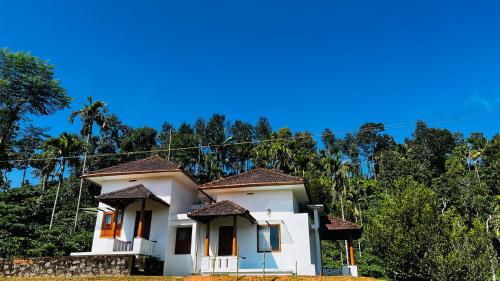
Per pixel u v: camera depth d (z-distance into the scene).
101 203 24.50
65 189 45.75
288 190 22.98
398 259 14.93
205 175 66.25
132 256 19.22
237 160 71.88
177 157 66.06
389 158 88.56
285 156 61.81
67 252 26.70
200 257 21.94
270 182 22.81
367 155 109.75
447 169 85.50
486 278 13.54
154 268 21.02
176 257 22.20
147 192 21.83
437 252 14.31
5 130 46.56
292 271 20.11
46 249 25.03
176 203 24.02
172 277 17.80
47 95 50.22
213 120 78.81
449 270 13.73
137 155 63.31
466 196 53.00
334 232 25.23
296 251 21.27
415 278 14.66
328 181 61.03
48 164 41.78
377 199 69.19
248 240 21.97
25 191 38.59
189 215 21.00
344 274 23.44
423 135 97.12
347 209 58.09
